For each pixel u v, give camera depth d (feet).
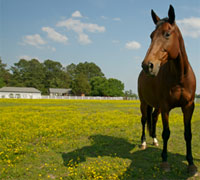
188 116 12.10
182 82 11.45
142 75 17.28
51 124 28.25
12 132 22.24
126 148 17.44
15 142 17.98
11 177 11.43
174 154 15.88
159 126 28.17
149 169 12.80
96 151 16.19
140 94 18.19
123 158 14.89
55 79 306.35
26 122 30.30
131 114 44.39
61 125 27.02
